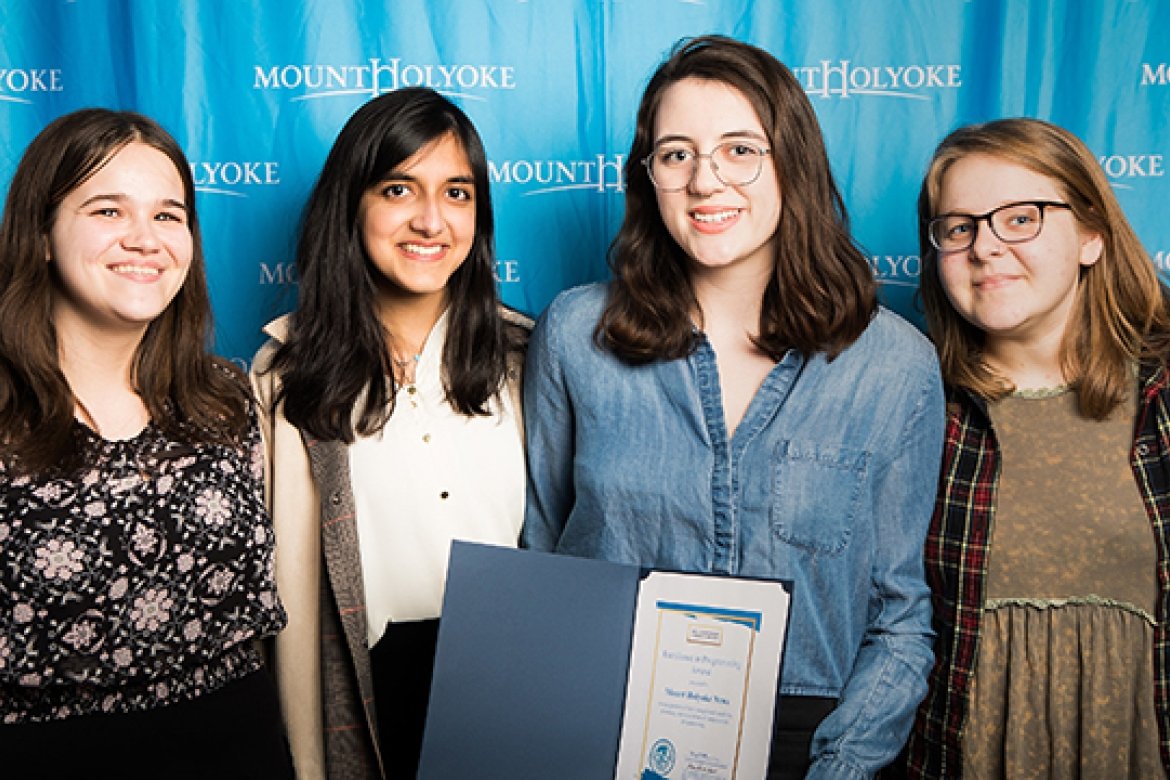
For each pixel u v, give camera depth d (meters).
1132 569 1.33
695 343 1.30
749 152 1.24
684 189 1.26
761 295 1.32
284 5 1.83
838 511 1.26
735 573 1.26
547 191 1.87
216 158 1.85
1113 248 1.37
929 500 1.33
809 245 1.26
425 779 1.16
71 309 1.23
